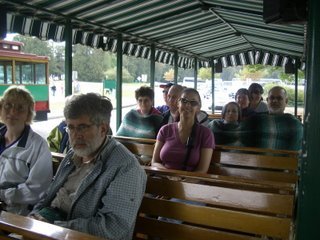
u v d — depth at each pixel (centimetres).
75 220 210
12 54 1395
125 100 2209
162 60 1139
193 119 347
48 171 281
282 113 424
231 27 970
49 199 248
